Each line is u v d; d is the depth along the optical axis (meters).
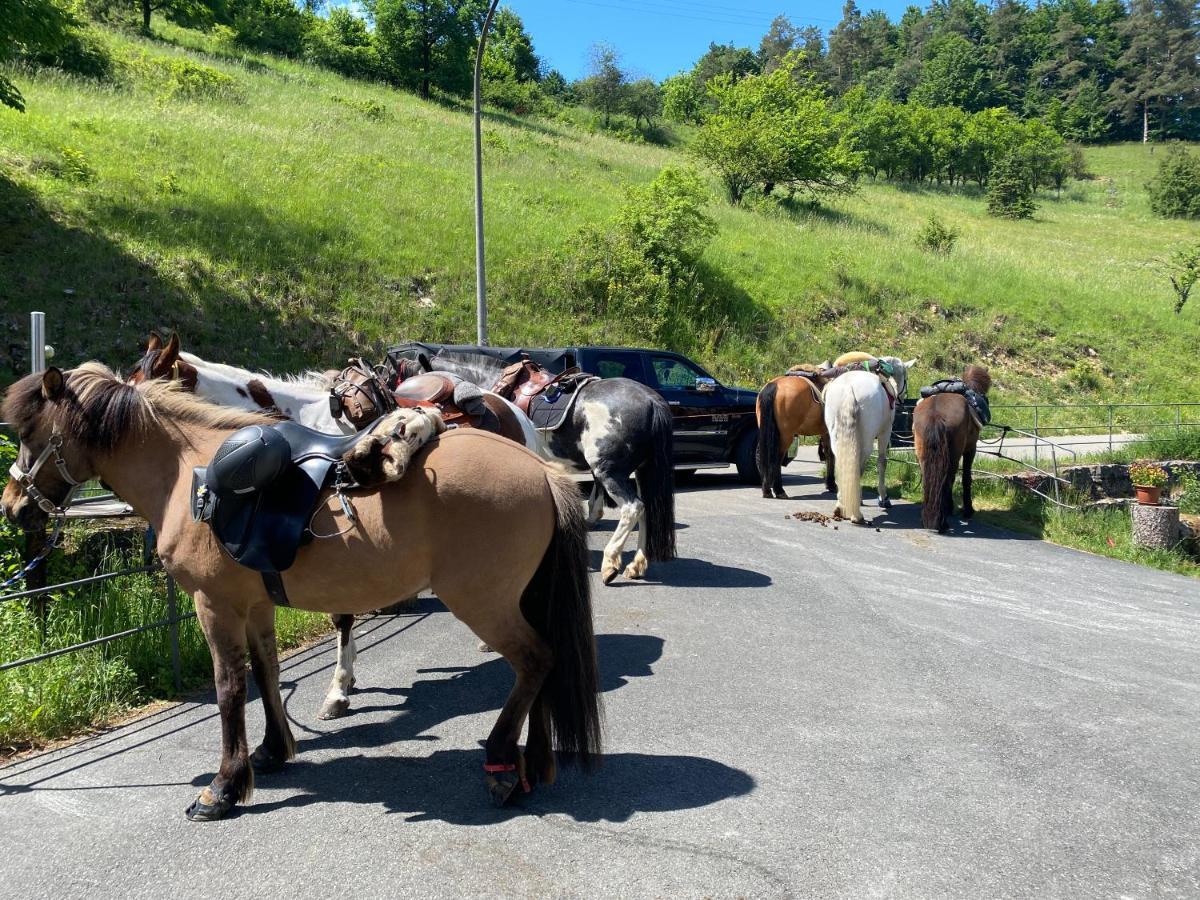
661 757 4.35
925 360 24.27
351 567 3.66
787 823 3.68
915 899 3.14
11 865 3.36
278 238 18.61
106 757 4.41
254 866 3.34
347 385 5.71
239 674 3.84
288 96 31.69
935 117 64.44
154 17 42.22
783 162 35.16
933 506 10.37
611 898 3.12
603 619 6.77
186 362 5.45
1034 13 120.38
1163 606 7.73
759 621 6.78
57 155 18.58
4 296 13.62
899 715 4.97
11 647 5.16
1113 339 27.45
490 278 20.47
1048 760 4.39
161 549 3.92
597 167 34.66
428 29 45.53
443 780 4.10
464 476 3.68
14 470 4.00
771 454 12.24
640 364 12.75
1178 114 102.75
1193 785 4.13
